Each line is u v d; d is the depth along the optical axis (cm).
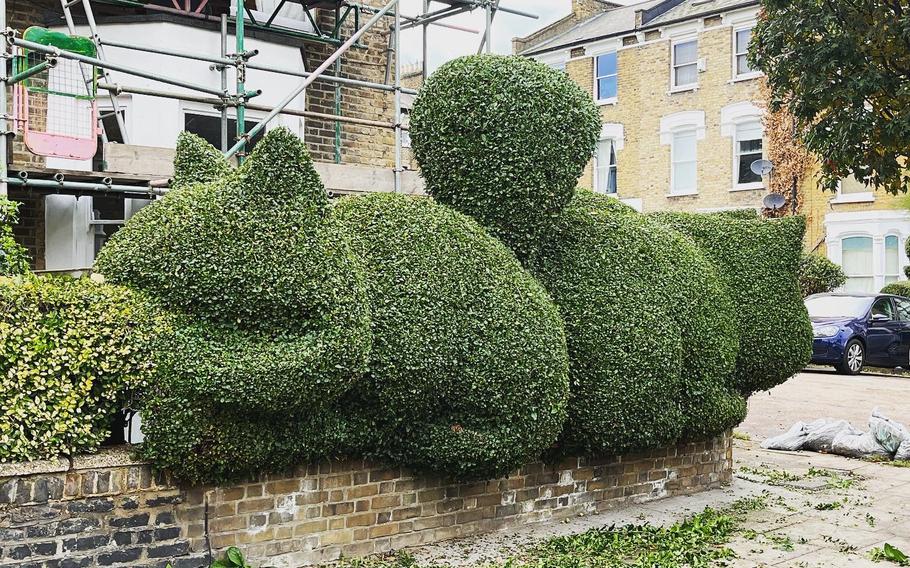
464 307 594
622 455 755
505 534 666
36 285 492
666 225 823
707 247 841
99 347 489
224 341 512
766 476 938
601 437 688
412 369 571
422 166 687
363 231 605
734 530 705
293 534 564
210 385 498
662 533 674
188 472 509
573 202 763
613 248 725
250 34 1094
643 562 599
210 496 530
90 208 967
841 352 1844
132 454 503
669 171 2703
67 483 480
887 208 2388
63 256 950
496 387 593
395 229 609
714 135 2619
